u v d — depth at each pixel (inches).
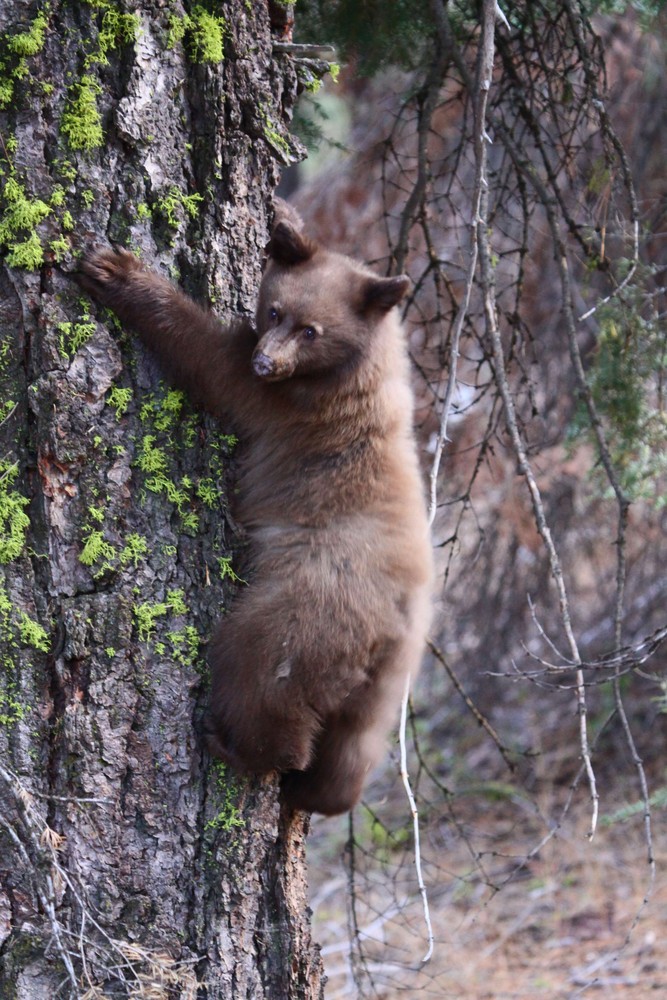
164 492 278.7
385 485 303.6
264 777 289.6
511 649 735.7
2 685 262.4
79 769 264.5
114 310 272.4
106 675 267.9
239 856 283.0
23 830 259.0
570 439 436.1
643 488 420.2
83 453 267.4
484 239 344.8
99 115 266.2
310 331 294.2
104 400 271.0
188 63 278.5
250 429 296.7
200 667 280.4
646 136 619.5
